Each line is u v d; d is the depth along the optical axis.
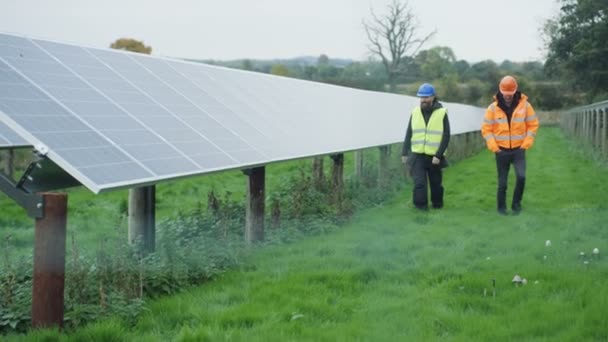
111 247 8.02
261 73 14.75
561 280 7.24
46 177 6.30
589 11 43.12
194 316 6.14
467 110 40.19
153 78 9.46
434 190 12.98
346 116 16.27
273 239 9.60
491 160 25.52
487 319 6.03
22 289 6.34
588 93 45.09
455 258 8.50
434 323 5.96
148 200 8.45
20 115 6.03
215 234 9.43
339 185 12.95
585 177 17.78
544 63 45.97
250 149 9.30
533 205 13.05
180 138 8.03
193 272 7.42
